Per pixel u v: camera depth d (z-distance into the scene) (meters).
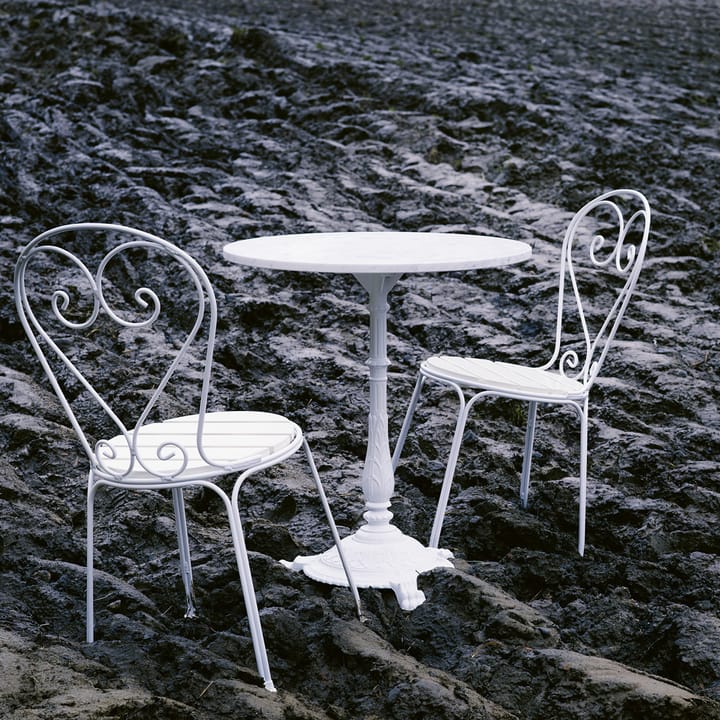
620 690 2.65
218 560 3.36
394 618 3.15
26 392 4.72
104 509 3.86
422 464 4.23
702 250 6.94
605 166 8.42
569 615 3.20
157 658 2.79
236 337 5.56
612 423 4.64
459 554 3.61
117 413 4.65
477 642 2.98
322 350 5.43
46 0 12.40
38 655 2.72
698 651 2.90
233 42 11.22
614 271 6.46
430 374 3.73
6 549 3.43
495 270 6.49
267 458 2.82
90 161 7.93
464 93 9.75
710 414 4.79
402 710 2.62
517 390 3.46
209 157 8.49
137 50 10.88
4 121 8.69
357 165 8.33
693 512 3.88
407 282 6.44
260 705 2.58
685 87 11.50
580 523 3.60
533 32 16.00
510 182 8.13
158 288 6.16
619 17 19.11
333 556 3.36
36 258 6.26
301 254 3.17
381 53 12.02
